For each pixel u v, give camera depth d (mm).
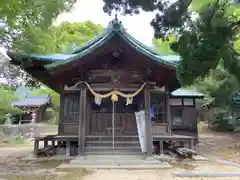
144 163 8172
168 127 11352
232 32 4484
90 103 12133
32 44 8266
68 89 11102
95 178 6281
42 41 8586
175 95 14227
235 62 4605
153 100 11742
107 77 9945
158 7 4637
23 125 23125
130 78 9938
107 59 9891
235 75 4703
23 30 7605
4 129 21609
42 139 10273
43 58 9930
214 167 7938
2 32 7461
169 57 11539
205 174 6754
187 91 14680
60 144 11211
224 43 4414
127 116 12117
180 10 4562
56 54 11367
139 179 6164
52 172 7062
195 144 14031
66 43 19172
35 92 25750
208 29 4391
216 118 22281
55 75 10086
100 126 11938
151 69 9812
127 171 7207
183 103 14555
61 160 9281
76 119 10961
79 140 9031
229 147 13477
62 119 10969
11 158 10078
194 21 4691
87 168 7598
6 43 8070
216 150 12617
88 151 9523
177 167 7891
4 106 21766
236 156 10570
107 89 9852
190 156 9711
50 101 28641
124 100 12953
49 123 28516
